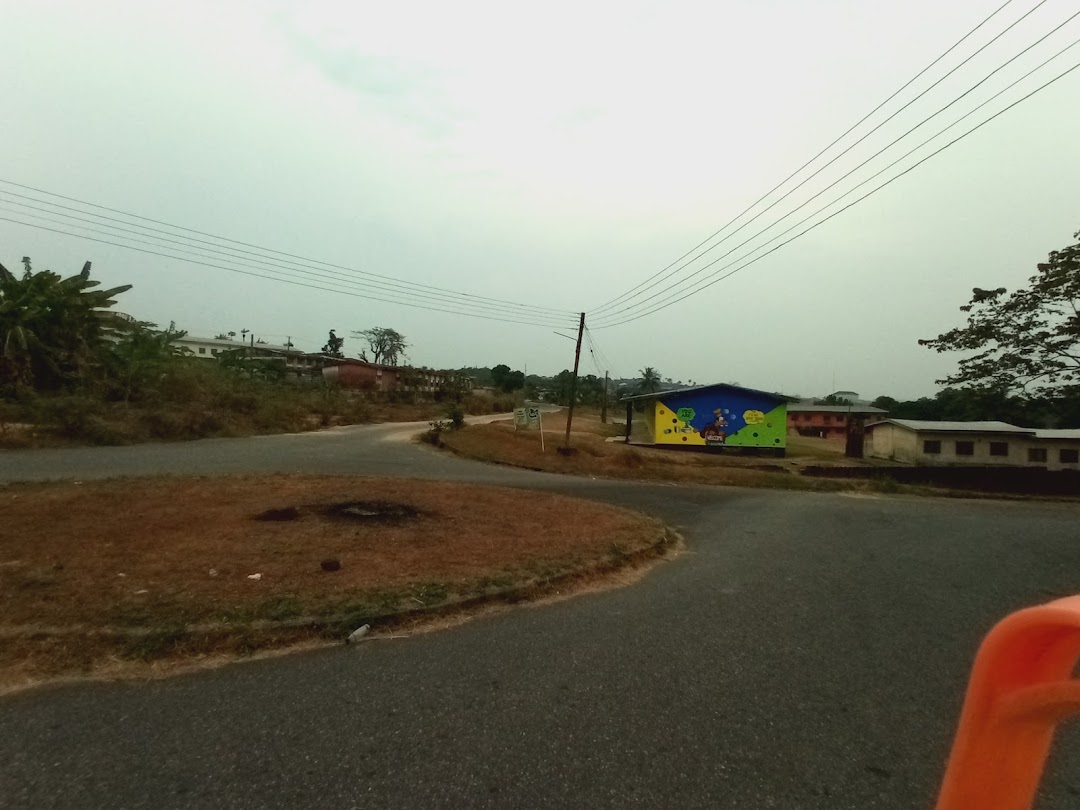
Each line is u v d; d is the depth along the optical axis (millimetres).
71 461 15352
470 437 28500
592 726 3465
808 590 6789
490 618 5457
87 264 26328
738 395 30188
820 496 18031
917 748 3307
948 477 22391
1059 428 31953
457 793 2777
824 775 3016
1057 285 20203
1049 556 9297
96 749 3064
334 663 4285
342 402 42625
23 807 2586
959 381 23812
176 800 2666
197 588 5320
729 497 16391
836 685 4156
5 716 3377
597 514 10711
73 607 4727
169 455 17906
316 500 10117
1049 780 2979
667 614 5746
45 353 22578
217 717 3439
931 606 6266
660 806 2729
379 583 5805
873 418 54500
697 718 3604
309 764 2980
